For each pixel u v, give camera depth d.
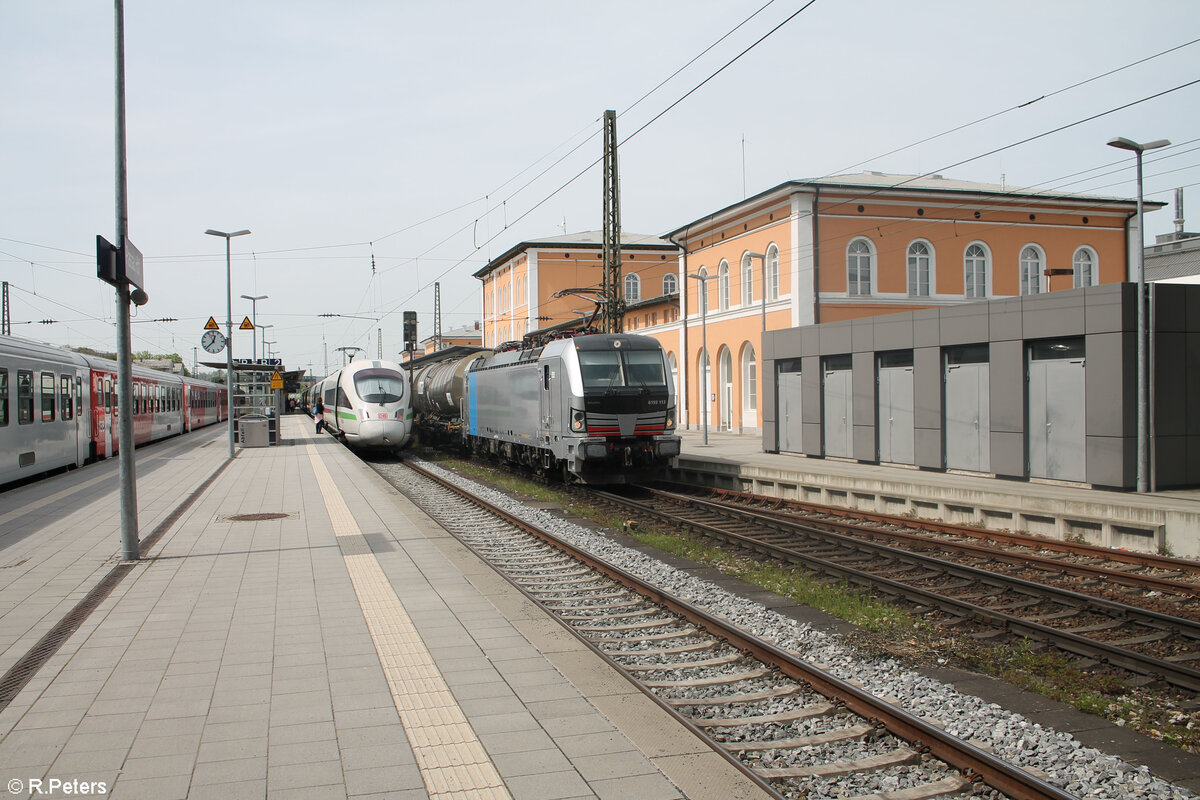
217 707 5.53
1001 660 7.43
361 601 8.46
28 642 7.03
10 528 13.09
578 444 18.11
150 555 10.90
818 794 4.79
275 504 16.03
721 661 7.11
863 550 12.33
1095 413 15.82
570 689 5.90
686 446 29.25
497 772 4.57
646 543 13.26
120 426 10.48
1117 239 34.78
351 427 29.81
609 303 28.12
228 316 27.62
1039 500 14.09
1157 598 9.71
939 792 4.78
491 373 25.78
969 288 32.78
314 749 4.86
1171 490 15.53
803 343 24.19
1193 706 6.29
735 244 35.00
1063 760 5.26
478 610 8.11
